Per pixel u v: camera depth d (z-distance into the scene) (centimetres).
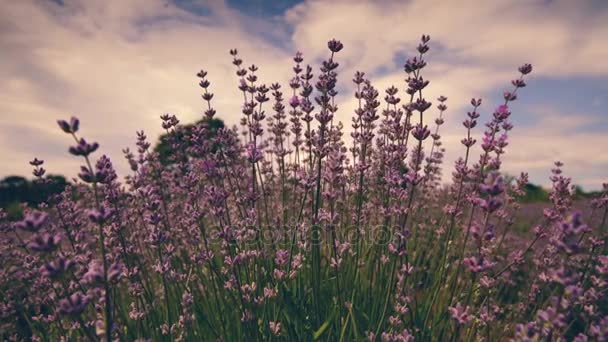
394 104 460
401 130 432
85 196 639
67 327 444
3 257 523
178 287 418
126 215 496
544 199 1286
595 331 252
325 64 346
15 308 464
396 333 349
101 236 217
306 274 444
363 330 378
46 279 423
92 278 217
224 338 362
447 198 707
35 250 211
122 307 396
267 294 360
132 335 373
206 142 434
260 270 392
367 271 464
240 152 577
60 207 455
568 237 228
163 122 491
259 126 413
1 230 491
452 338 339
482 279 356
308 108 397
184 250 545
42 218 213
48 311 503
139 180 517
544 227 420
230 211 540
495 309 447
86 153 223
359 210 401
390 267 430
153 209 348
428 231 652
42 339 434
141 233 550
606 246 481
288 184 611
